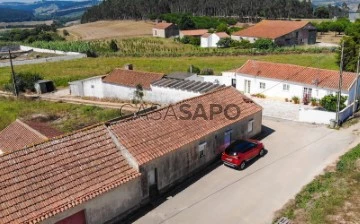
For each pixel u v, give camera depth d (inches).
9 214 657.0
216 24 5255.9
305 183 944.3
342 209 807.7
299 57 2874.0
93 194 747.4
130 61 2982.3
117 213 811.4
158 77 1792.6
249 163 1075.9
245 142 1074.7
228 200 882.8
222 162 1086.4
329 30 4537.4
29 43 4793.3
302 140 1237.7
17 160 741.9
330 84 1561.3
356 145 1170.6
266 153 1140.5
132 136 899.4
